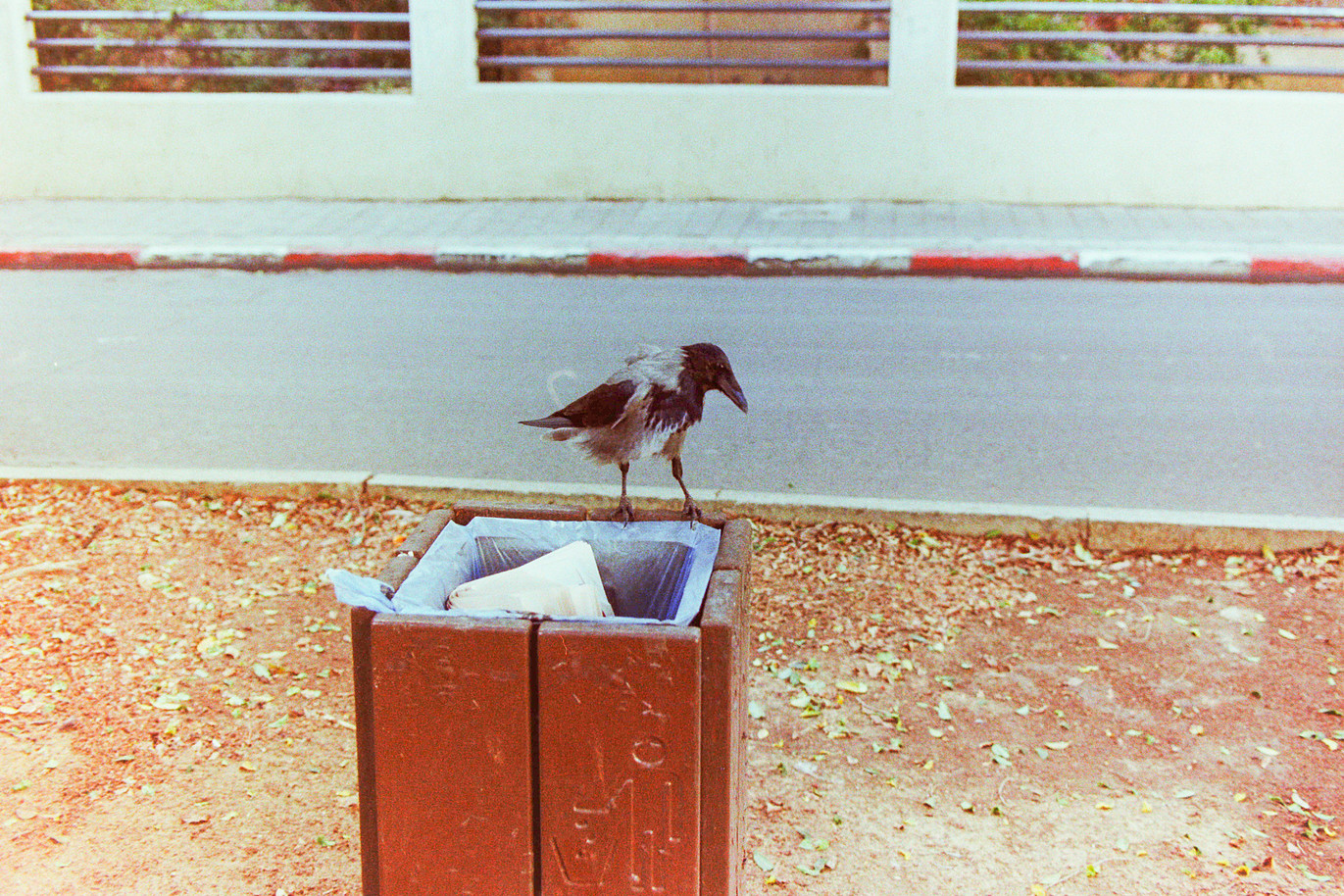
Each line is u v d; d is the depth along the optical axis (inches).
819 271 511.8
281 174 619.8
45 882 162.7
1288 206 577.0
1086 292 482.9
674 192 608.1
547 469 307.3
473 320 449.7
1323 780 186.7
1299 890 163.0
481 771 123.2
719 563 136.3
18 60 614.9
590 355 404.8
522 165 609.3
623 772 121.7
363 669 124.9
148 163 622.2
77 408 353.7
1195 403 354.9
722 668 119.7
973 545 262.5
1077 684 212.2
